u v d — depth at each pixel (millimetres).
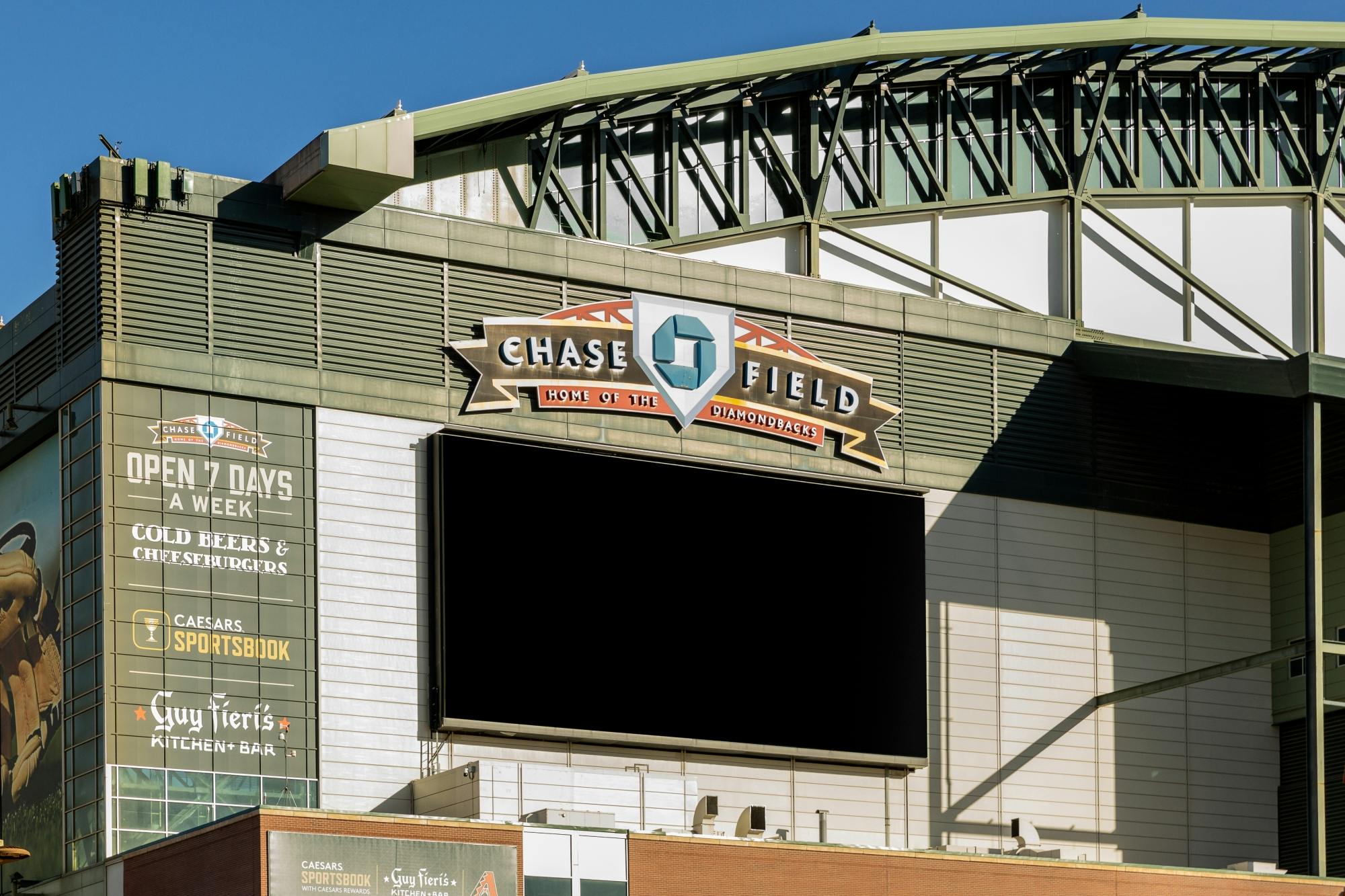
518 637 60938
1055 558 71562
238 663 58000
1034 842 64750
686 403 65938
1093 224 76812
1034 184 76188
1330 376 64312
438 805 57938
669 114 70625
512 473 62188
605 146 69438
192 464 58688
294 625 58875
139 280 58938
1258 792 73125
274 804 57469
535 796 57094
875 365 69938
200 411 59094
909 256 73625
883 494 68125
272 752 57781
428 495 61375
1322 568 72438
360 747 58812
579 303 65125
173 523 58094
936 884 57438
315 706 58562
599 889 52500
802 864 55562
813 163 72438
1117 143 77875
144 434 58281
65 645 58469
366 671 59406
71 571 58719
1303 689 73000
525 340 63750
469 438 61750
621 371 65062
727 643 64188
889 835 66250
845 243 72625
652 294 66188
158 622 57344
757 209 71500
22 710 61281
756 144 72062
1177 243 78375
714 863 54312
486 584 60906
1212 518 74750
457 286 63250
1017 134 76312
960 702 68688
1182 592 73500
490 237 63938
